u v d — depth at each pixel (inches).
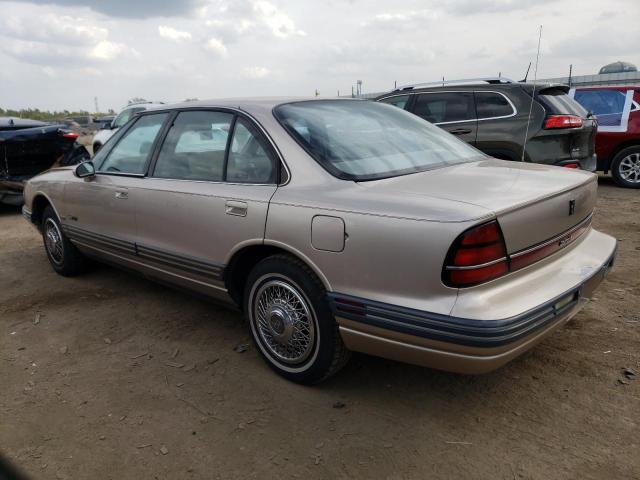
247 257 123.9
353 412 107.1
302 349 113.3
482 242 87.2
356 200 99.3
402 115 146.6
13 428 105.3
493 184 103.9
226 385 118.4
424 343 91.5
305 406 109.7
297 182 111.0
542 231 99.3
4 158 293.9
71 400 114.5
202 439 100.3
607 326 138.0
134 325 151.6
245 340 140.3
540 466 89.9
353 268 98.3
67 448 99.0
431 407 108.0
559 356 124.5
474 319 85.9
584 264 110.1
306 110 128.0
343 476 89.5
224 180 125.9
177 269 138.6
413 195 96.6
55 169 202.5
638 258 192.9
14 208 345.7
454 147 136.8
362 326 98.8
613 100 346.6
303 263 108.9
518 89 262.2
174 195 134.4
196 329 147.7
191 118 140.6
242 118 126.2
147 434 102.3
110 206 157.6
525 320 88.8
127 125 164.2
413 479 88.2
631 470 87.9
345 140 120.3
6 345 141.7
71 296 176.1
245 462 93.8
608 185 363.6
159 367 127.6
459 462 91.7
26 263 216.4
